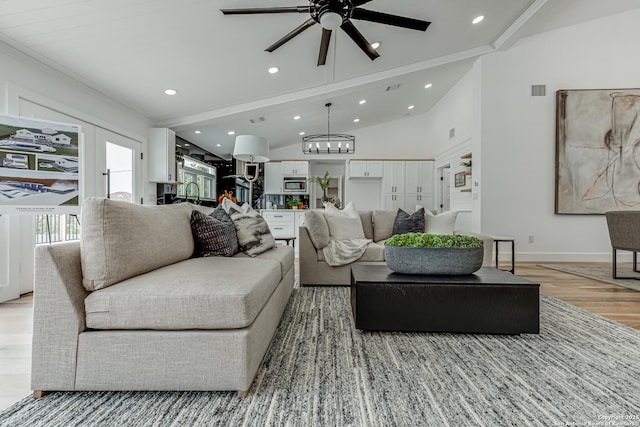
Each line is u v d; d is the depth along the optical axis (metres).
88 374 1.20
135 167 4.09
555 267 4.01
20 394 1.23
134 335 1.20
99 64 2.92
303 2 2.62
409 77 4.70
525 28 3.92
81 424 1.05
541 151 4.52
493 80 4.54
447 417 1.10
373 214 3.80
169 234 1.82
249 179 3.79
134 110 4.06
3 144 2.20
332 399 1.20
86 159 3.28
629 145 4.39
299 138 7.45
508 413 1.12
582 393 1.25
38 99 2.75
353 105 5.82
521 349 1.66
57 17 2.26
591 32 4.45
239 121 5.16
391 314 1.85
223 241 2.22
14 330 1.90
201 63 3.24
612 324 2.01
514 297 1.82
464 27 3.82
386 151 7.65
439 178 6.91
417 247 1.97
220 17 2.64
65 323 1.20
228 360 1.20
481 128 4.54
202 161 6.52
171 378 1.20
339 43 3.44
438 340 1.77
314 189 8.51
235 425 1.05
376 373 1.40
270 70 3.71
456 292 1.84
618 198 4.40
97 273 1.26
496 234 4.53
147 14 2.42
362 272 2.12
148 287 1.26
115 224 1.34
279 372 1.41
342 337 1.82
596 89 4.43
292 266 2.71
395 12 3.23
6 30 2.31
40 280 1.20
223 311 1.21
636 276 3.46
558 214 4.49
